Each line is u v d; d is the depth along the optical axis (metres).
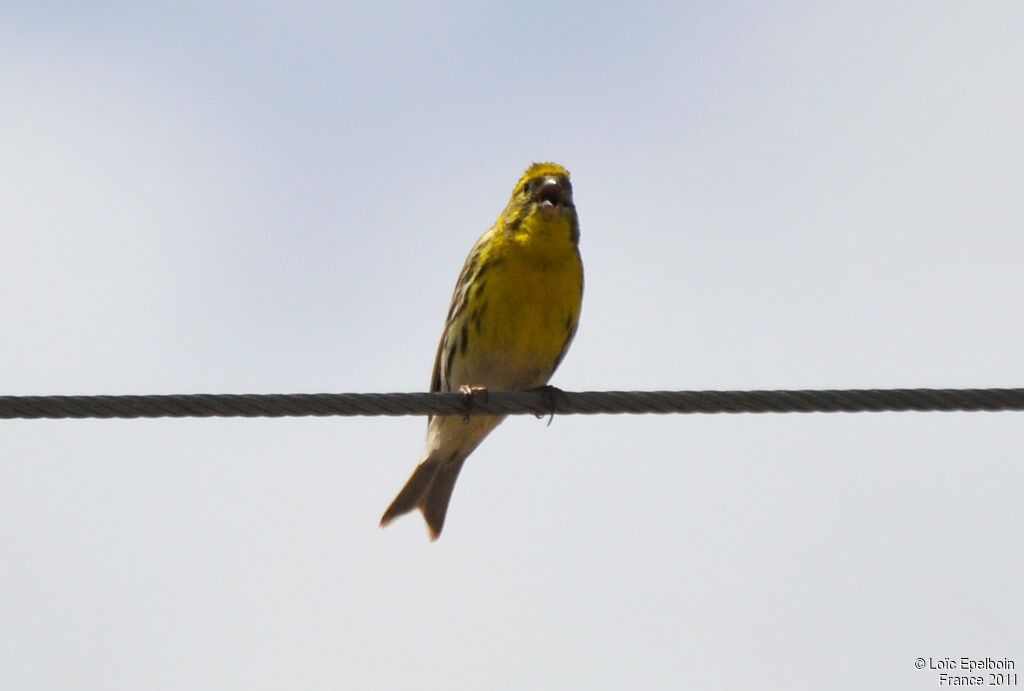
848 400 11.19
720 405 11.46
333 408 11.49
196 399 11.20
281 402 11.34
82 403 11.04
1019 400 10.99
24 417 11.05
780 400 11.33
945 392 11.07
